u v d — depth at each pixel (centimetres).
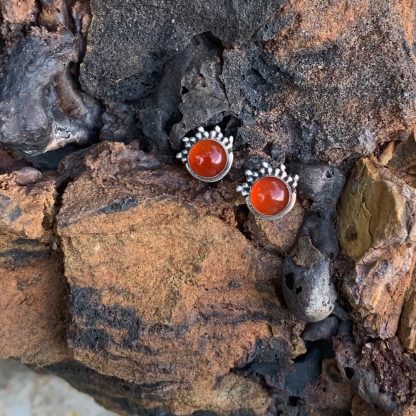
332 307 21
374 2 20
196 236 21
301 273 21
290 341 23
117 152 21
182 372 22
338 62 20
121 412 26
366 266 21
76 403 27
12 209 21
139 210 21
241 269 22
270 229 21
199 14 20
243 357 23
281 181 21
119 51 21
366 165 21
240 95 21
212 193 21
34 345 23
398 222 20
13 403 27
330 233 22
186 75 21
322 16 20
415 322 22
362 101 21
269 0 20
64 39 21
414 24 21
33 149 22
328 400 23
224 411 23
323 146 21
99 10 21
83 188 21
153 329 21
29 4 21
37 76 21
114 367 22
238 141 21
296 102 21
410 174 22
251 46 21
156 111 21
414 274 22
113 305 22
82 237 21
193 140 21
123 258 21
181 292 21
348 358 22
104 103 22
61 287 23
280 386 23
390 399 22
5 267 22
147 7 21
